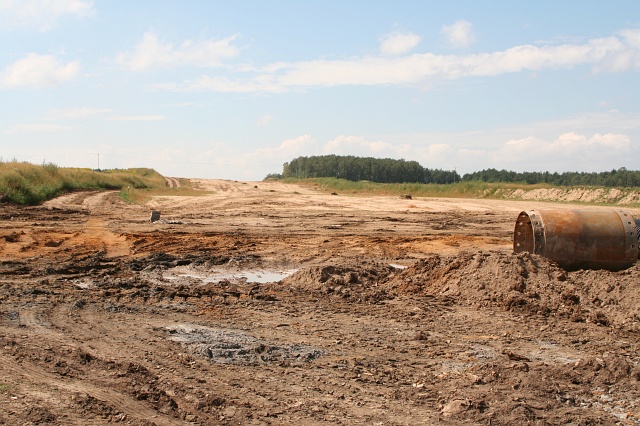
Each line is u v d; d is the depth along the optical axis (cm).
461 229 2966
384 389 779
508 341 1024
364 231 2812
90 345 927
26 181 3956
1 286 1370
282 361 880
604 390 788
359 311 1222
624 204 5322
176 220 3169
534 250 1457
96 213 3447
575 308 1221
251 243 2280
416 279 1472
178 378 792
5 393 707
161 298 1298
